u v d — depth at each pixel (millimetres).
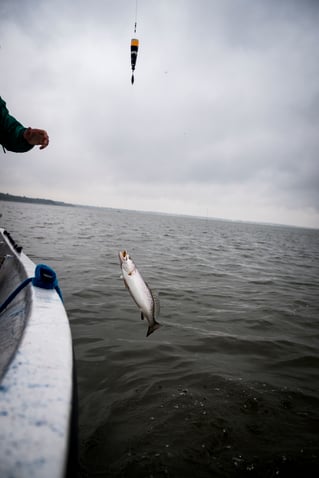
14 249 3904
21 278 2643
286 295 7023
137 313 4996
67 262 8883
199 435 2266
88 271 7887
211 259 12602
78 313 4801
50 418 798
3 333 1632
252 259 14070
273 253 18906
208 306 5707
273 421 2477
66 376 1017
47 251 10500
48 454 679
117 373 3115
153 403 2629
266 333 4520
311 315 5547
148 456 2041
